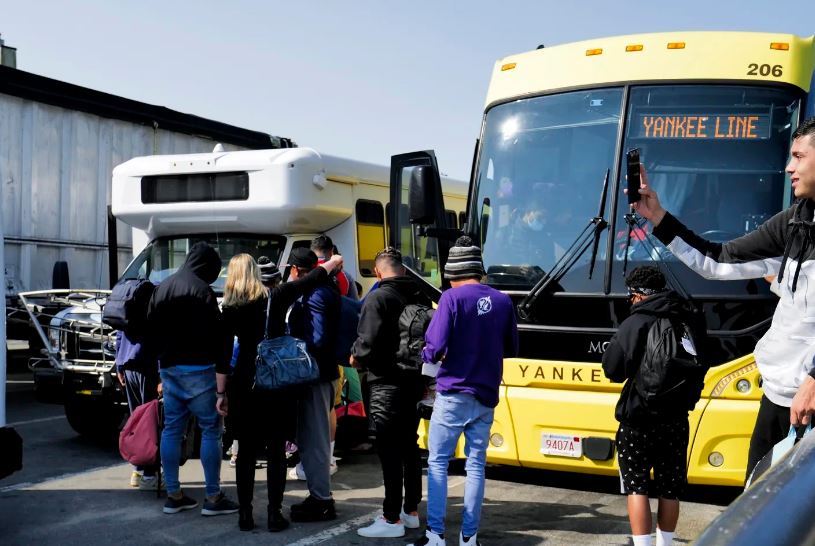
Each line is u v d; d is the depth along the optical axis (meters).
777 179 6.05
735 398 5.69
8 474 4.91
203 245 6.08
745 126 6.18
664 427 4.56
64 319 7.90
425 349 5.00
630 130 6.39
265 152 8.66
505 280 6.49
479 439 5.07
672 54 6.47
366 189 9.81
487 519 5.88
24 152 11.68
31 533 5.45
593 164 6.45
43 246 11.95
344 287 7.91
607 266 6.10
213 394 5.88
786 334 3.35
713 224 6.08
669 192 6.22
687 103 6.32
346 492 6.66
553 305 6.20
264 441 5.58
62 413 9.98
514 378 6.26
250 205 8.45
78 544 5.23
